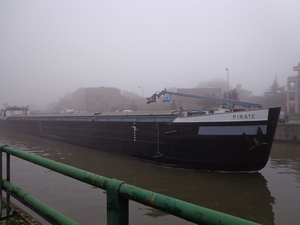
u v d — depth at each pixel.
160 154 11.41
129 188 1.50
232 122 9.45
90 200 6.64
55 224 2.20
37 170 9.91
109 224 1.62
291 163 12.45
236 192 7.68
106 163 11.96
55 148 17.17
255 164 9.48
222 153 9.77
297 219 5.76
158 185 8.39
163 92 13.92
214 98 12.20
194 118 10.27
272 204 6.68
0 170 3.52
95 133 16.25
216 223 1.10
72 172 1.99
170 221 5.52
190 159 10.52
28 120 27.38
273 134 9.04
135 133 12.83
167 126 11.10
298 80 49.50
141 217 5.72
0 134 28.64
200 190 7.88
